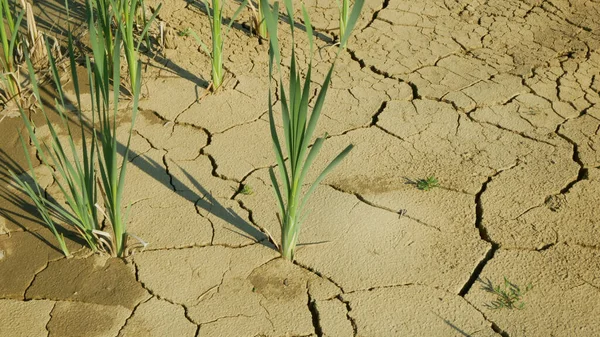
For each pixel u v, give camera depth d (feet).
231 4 13.14
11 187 10.78
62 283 10.03
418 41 12.51
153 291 9.97
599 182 10.77
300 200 10.65
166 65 12.21
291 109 9.45
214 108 11.66
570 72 12.02
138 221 10.50
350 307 9.84
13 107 11.57
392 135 11.31
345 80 11.98
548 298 9.86
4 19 12.70
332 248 10.26
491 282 9.98
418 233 10.36
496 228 10.38
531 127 11.36
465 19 12.84
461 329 9.68
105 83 9.63
